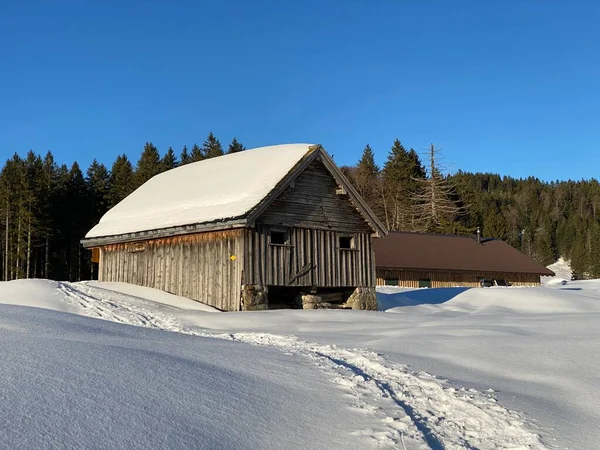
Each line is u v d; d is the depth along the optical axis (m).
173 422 5.06
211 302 20.94
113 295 20.05
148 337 9.69
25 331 8.45
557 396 7.36
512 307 24.98
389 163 79.69
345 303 24.16
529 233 125.69
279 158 23.41
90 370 6.16
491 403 6.89
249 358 8.31
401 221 73.19
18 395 5.06
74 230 64.38
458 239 53.81
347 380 7.48
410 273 44.94
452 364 9.13
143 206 25.67
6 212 55.91
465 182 85.06
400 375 8.09
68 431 4.47
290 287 22.22
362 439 5.33
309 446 5.06
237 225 19.84
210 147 84.88
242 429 5.22
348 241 24.36
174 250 22.69
